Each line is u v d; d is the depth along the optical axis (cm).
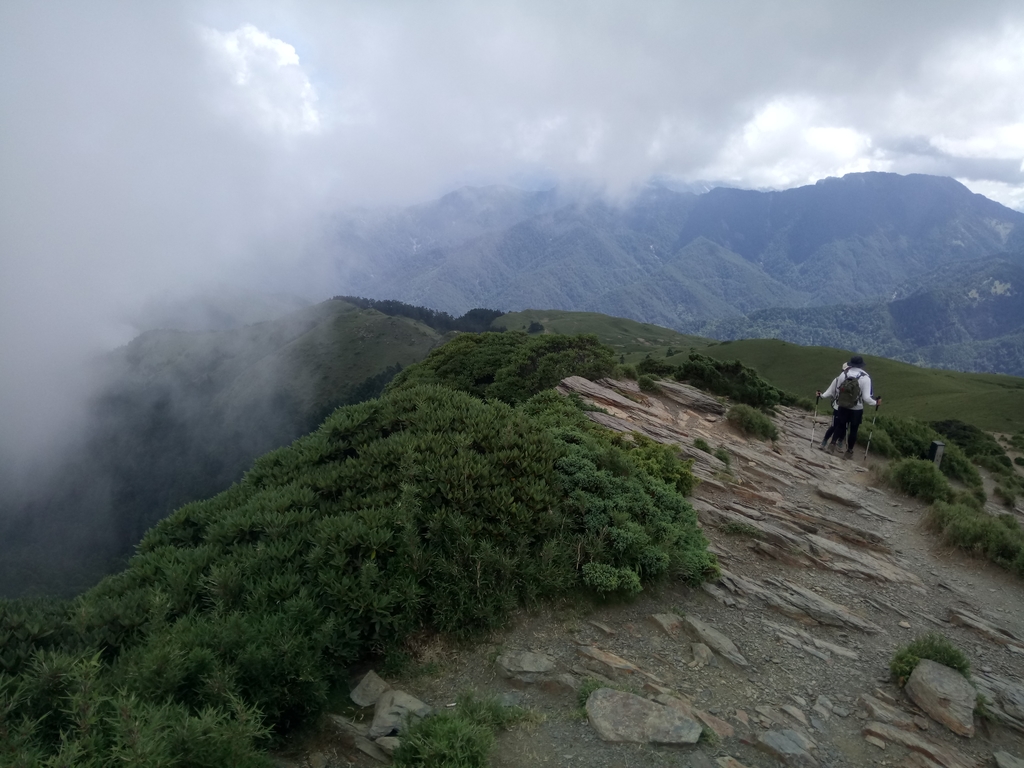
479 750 424
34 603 565
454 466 738
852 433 1673
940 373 13175
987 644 775
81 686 383
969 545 1085
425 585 619
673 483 1026
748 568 889
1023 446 4500
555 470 828
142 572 635
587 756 455
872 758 505
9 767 323
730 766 462
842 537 1084
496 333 2905
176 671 426
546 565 685
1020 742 556
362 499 706
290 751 448
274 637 485
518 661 574
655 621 684
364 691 521
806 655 673
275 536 642
